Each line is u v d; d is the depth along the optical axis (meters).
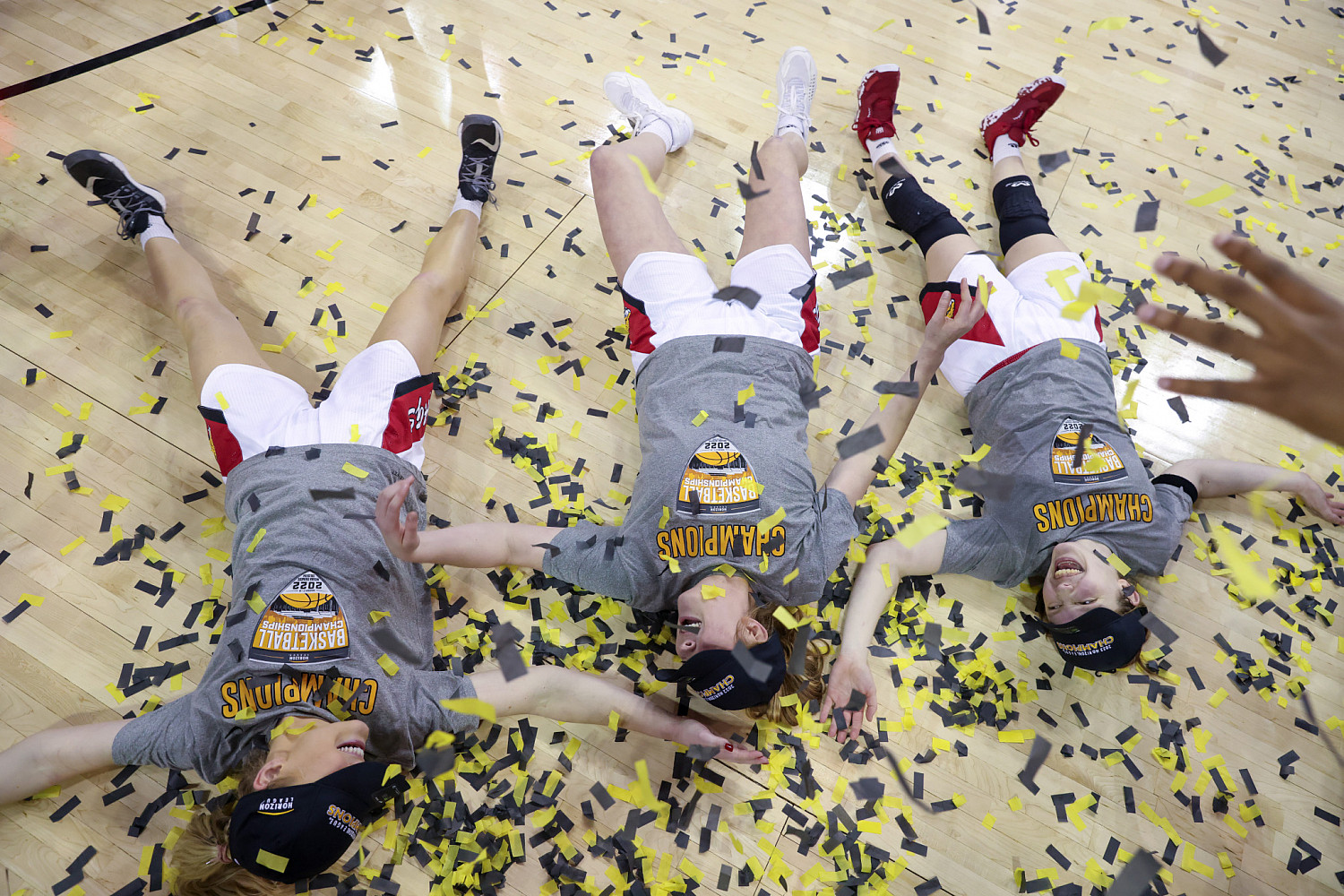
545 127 2.47
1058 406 1.83
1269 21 2.94
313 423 1.70
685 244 2.33
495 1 2.69
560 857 1.66
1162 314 0.61
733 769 1.77
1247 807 1.77
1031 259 2.10
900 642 1.90
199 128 2.37
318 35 2.56
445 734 1.56
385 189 2.33
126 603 1.81
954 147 2.55
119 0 2.56
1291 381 0.57
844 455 1.50
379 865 1.62
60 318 2.09
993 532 1.85
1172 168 2.58
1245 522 2.06
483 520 1.96
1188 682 1.89
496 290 2.23
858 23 2.79
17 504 1.89
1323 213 2.52
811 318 1.90
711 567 1.62
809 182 2.46
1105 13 2.90
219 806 1.59
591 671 1.82
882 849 1.70
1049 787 1.78
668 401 1.73
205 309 1.88
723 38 2.70
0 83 2.38
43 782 1.57
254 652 1.50
